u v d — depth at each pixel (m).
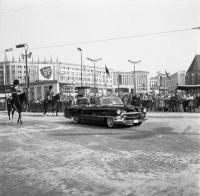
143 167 6.17
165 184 4.98
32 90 39.66
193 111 23.95
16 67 118.00
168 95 28.34
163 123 14.71
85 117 14.83
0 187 5.10
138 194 4.56
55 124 15.64
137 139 9.91
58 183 5.24
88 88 33.22
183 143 8.94
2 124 16.11
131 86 118.94
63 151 8.09
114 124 13.77
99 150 8.12
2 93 42.53
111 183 5.14
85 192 4.73
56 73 116.00
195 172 5.68
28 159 7.20
